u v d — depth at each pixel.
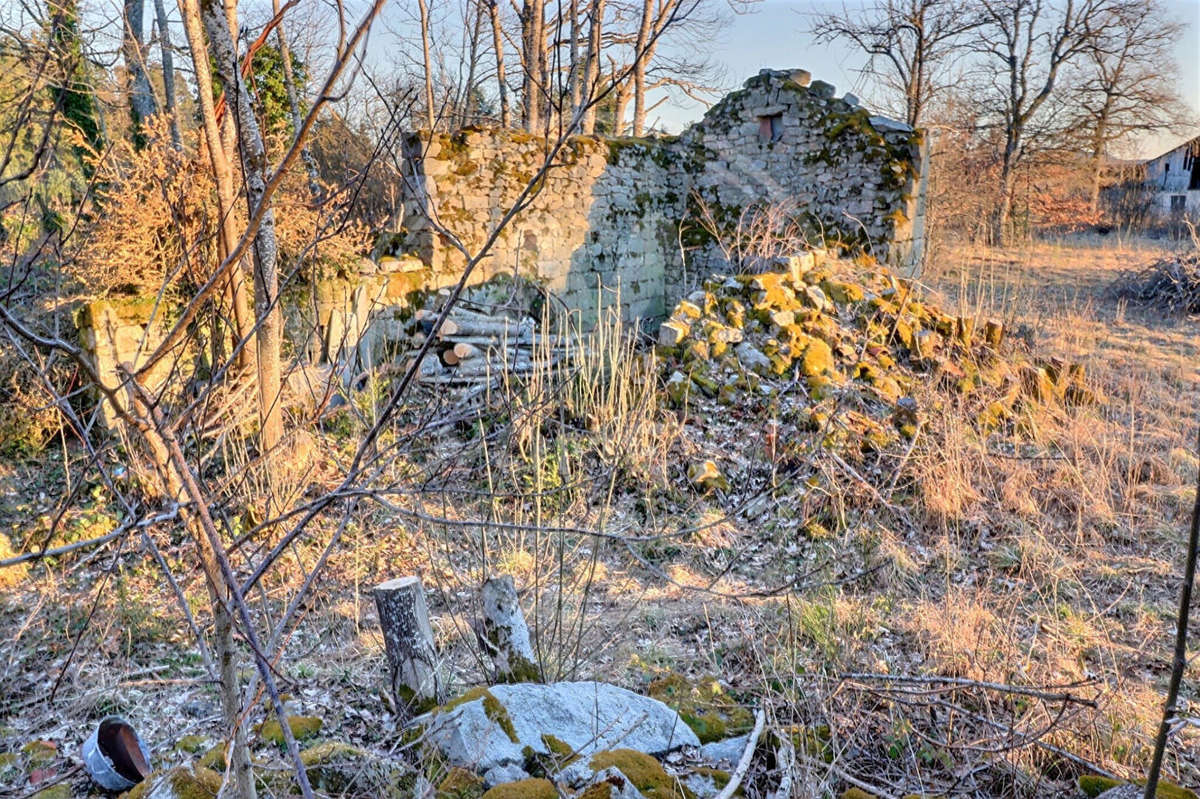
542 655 3.87
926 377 8.18
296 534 1.96
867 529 5.89
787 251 10.66
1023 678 3.98
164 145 6.63
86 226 6.14
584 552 5.01
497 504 4.67
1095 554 5.71
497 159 9.95
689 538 5.79
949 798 3.16
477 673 4.00
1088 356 9.96
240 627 1.86
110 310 6.32
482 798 2.75
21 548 5.44
